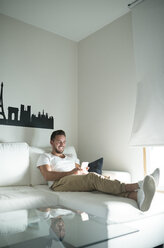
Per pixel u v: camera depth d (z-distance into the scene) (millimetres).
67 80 3230
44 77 2977
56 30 3098
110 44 2895
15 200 1565
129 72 2609
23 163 2215
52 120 2984
